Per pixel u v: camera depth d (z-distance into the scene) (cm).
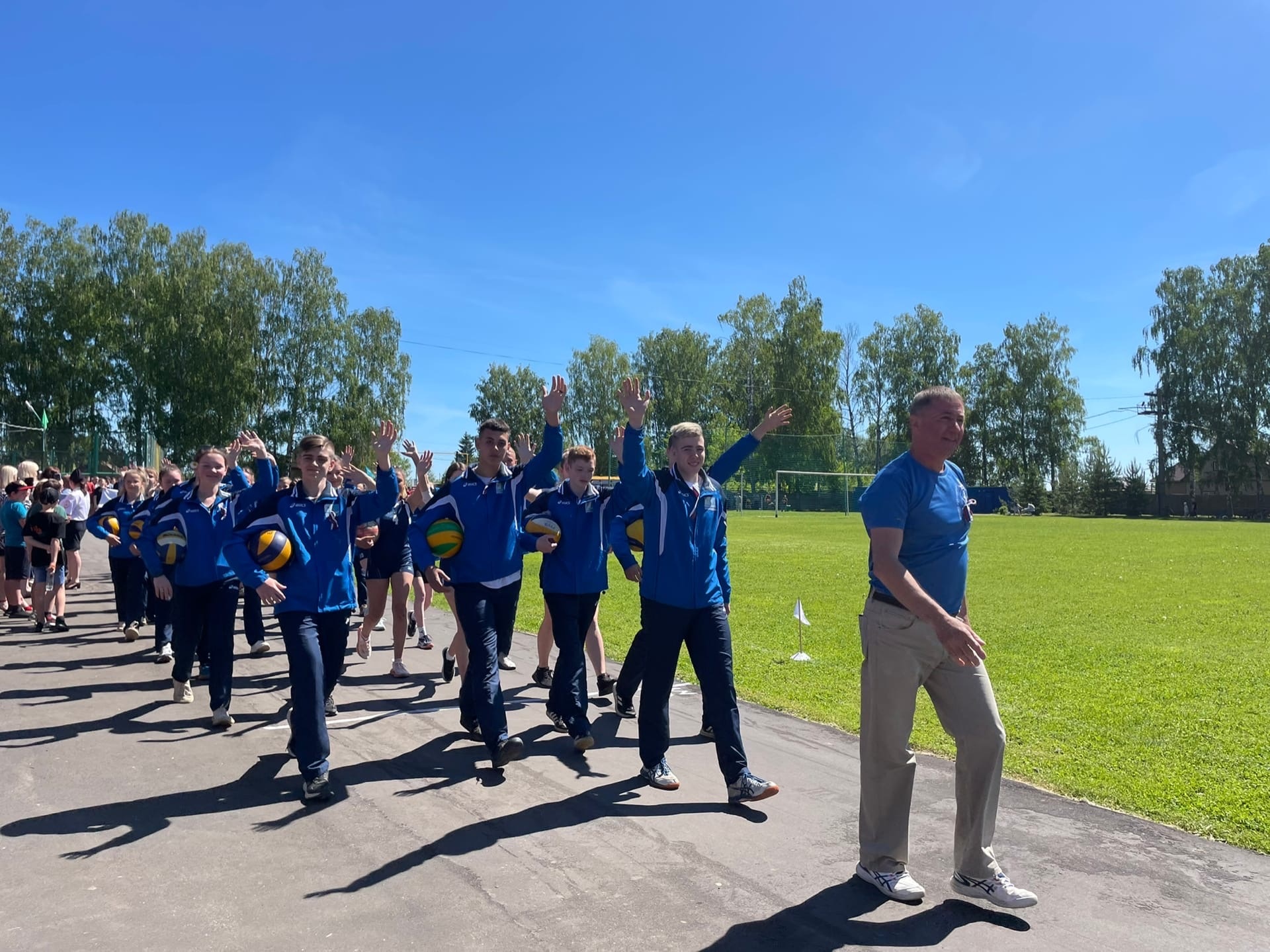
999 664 782
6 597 1078
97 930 307
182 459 4691
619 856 379
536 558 2062
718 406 7219
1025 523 4372
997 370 7388
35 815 420
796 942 307
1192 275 6178
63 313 4675
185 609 638
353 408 4994
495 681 480
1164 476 6197
